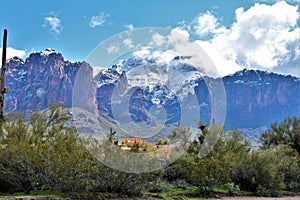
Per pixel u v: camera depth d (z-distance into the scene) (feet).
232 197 34.78
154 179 34.14
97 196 27.48
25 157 26.78
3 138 28.68
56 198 25.40
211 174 34.94
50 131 30.09
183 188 36.63
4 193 27.14
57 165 26.76
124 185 29.66
